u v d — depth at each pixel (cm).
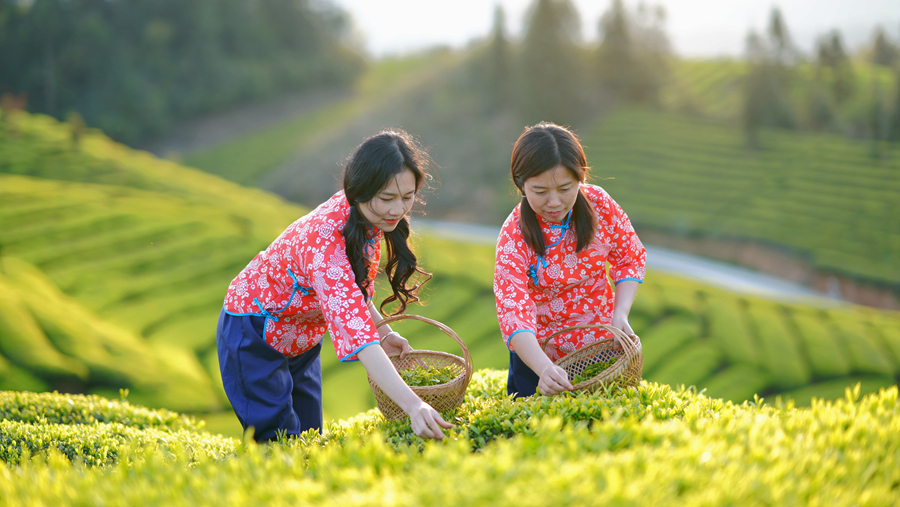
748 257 3803
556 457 163
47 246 2023
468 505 142
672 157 5216
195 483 179
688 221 4197
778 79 5666
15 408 403
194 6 8456
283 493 168
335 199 260
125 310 1633
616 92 6412
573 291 306
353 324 237
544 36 6191
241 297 275
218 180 4422
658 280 2131
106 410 425
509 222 293
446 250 2242
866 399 233
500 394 344
